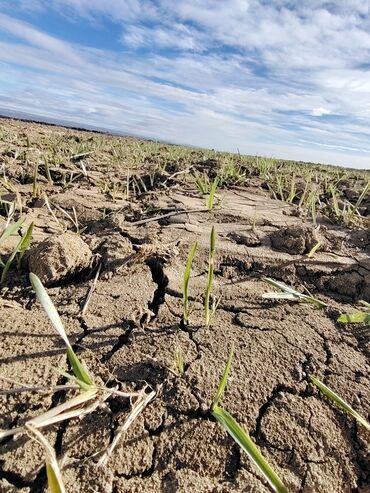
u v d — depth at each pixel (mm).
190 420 1033
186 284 1328
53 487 708
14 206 2078
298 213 2725
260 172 4371
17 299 1433
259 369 1209
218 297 1574
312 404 1116
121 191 3168
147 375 1151
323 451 1002
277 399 1117
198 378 1146
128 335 1302
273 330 1396
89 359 1189
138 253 1764
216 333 1351
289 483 931
